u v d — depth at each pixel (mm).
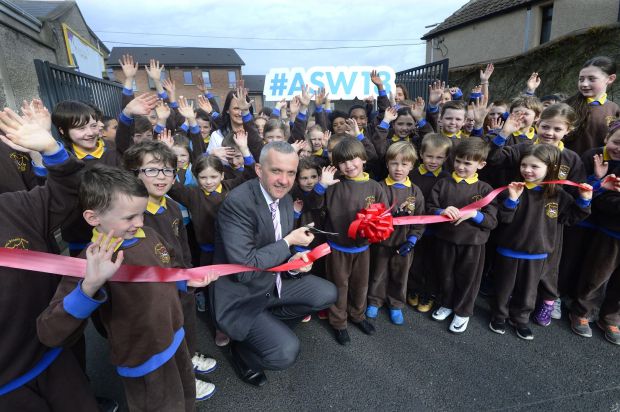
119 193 1276
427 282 2910
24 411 1360
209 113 4895
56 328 1154
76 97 5070
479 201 2377
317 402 2010
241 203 1935
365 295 2598
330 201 2479
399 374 2203
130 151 1897
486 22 11680
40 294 1383
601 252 2383
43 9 8602
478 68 10008
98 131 2412
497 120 3709
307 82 5867
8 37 4516
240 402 2018
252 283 2008
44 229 1448
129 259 1396
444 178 2637
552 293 2566
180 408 1551
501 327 2574
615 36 6625
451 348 2432
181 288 1678
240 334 1985
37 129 1312
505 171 2807
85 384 1561
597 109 2928
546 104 3641
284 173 1839
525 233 2377
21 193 1428
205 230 2576
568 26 9273
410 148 2549
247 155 2676
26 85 4879
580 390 2045
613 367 2217
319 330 2662
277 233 2082
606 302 2484
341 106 10805
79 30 10461
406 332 2621
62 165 1371
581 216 2326
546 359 2303
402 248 2461
